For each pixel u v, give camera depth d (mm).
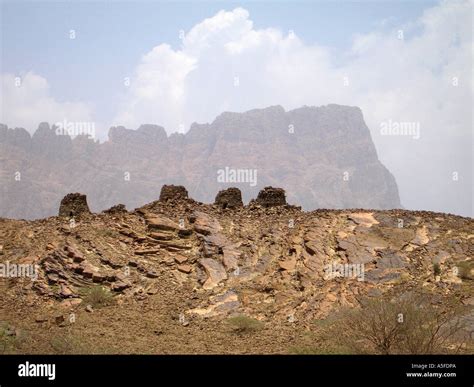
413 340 32188
